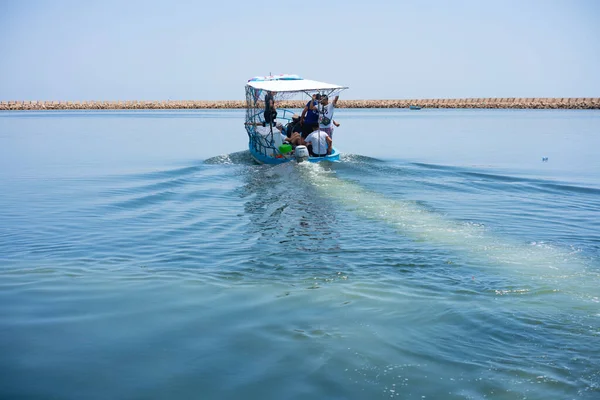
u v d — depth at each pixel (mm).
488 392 3721
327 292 5797
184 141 32469
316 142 18094
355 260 7109
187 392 3732
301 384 3824
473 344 4469
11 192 13406
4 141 32188
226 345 4457
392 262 7004
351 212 10391
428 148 27156
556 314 5129
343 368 4051
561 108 102812
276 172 16078
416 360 4176
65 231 9094
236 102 116688
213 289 5941
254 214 10430
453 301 5488
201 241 8328
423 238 8336
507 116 74562
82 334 4695
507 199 12117
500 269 6684
